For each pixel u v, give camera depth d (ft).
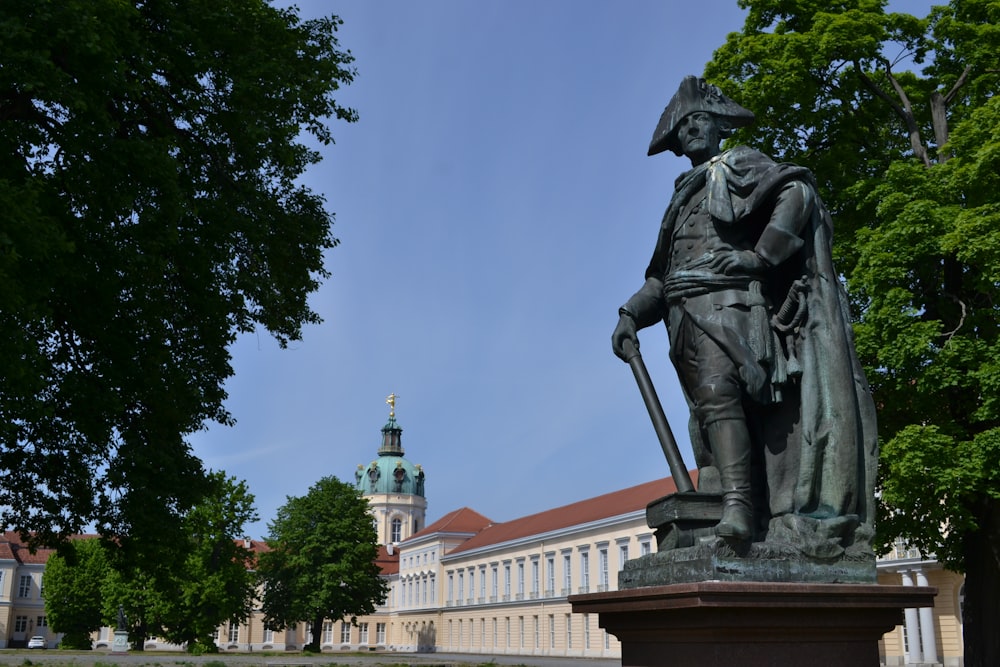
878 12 56.85
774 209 13.51
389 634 330.54
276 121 48.55
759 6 59.11
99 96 37.14
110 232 39.24
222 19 46.11
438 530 295.69
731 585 10.64
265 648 305.32
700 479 13.39
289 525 187.52
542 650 214.07
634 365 14.32
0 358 32.50
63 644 232.12
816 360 12.85
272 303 51.47
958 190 47.93
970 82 55.36
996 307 47.47
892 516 50.08
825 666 11.03
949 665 107.24
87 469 46.37
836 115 57.88
